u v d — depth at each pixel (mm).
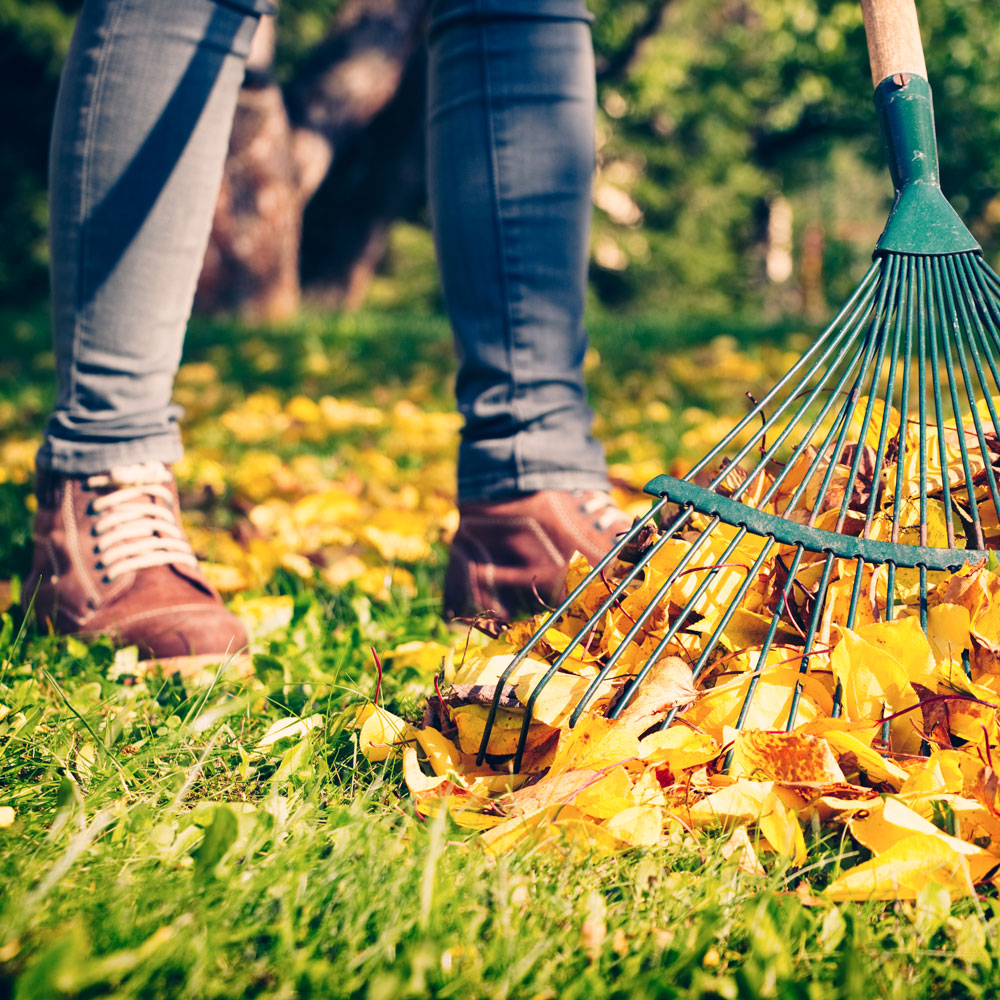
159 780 1167
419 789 1099
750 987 823
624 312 22906
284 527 2424
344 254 14797
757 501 1457
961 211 16125
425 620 1923
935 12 11820
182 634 1673
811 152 24250
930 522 1382
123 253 1687
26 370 5844
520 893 941
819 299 28281
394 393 5234
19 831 1046
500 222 1837
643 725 1107
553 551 1854
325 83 11258
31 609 1659
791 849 1023
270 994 812
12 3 13336
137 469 1762
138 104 1657
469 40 1830
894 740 1164
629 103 16516
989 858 1011
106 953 842
